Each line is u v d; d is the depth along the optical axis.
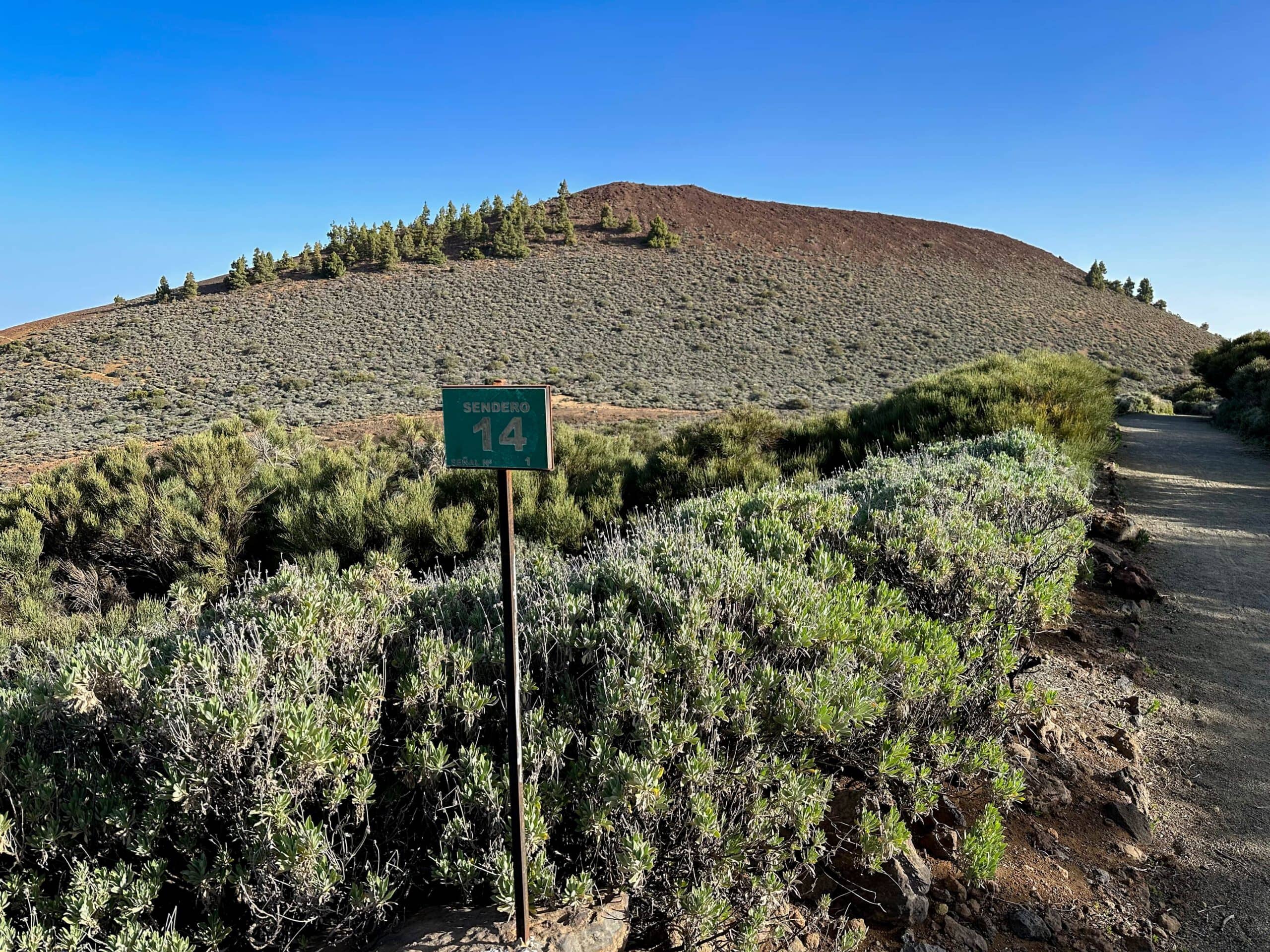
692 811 2.50
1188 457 14.68
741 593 3.40
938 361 61.78
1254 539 8.24
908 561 4.35
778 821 2.58
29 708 2.91
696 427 13.84
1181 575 6.93
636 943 2.45
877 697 2.90
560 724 2.82
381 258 83.00
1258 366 22.23
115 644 3.08
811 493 5.34
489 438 2.07
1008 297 87.12
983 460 7.50
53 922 2.17
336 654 3.19
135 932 2.08
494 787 2.44
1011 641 3.87
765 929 2.52
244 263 77.81
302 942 2.28
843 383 54.09
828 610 3.20
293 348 58.28
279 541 9.09
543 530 8.59
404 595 4.02
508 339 62.84
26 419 39.97
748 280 84.94
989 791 3.31
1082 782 3.60
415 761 2.51
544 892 2.29
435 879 2.38
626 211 110.38
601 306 73.44
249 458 11.68
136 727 2.52
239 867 2.26
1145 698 4.49
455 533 8.30
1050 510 5.83
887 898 2.68
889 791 3.07
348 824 2.56
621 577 3.68
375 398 42.09
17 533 8.42
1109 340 72.81
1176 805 3.52
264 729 2.38
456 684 2.82
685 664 2.86
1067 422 11.94
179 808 2.42
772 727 2.80
